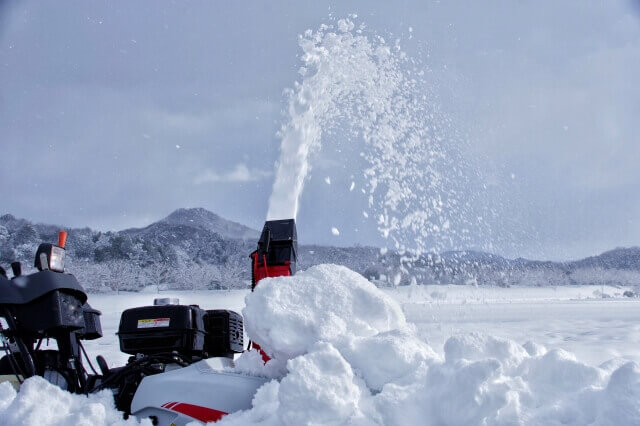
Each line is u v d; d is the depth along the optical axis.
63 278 3.02
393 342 2.35
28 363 2.88
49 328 2.91
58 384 2.97
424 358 2.32
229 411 2.59
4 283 2.92
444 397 2.00
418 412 2.04
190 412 2.64
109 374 3.14
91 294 36.25
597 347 8.07
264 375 2.66
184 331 3.08
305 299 2.64
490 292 31.58
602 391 1.97
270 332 2.56
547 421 1.94
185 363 3.03
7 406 2.54
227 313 3.36
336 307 2.62
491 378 2.00
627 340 9.16
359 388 2.26
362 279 2.80
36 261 3.01
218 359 2.89
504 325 12.60
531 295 38.72
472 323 13.19
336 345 2.43
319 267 2.79
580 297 38.53
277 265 3.05
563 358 2.21
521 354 2.31
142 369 2.95
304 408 2.08
